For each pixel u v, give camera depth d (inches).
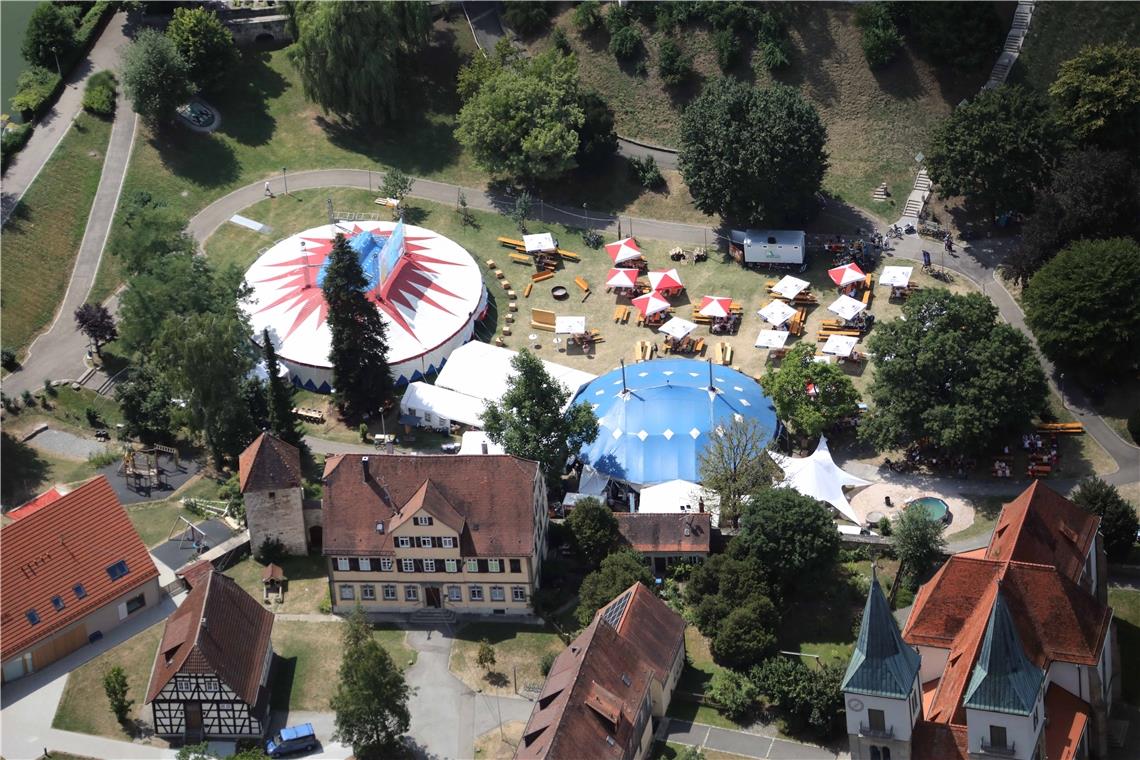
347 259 6978.4
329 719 5620.1
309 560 6402.6
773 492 6127.0
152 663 5876.0
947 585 5349.4
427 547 5974.4
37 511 5984.3
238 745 5506.9
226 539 6501.0
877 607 4827.8
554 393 6520.7
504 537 5964.6
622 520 6289.4
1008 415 6560.0
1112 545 6067.9
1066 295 6879.9
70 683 5797.2
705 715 5580.7
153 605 6156.5
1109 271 6815.9
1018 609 5196.9
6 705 5703.7
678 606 6048.2
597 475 6732.3
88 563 5999.0
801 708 5438.0
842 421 7066.9
